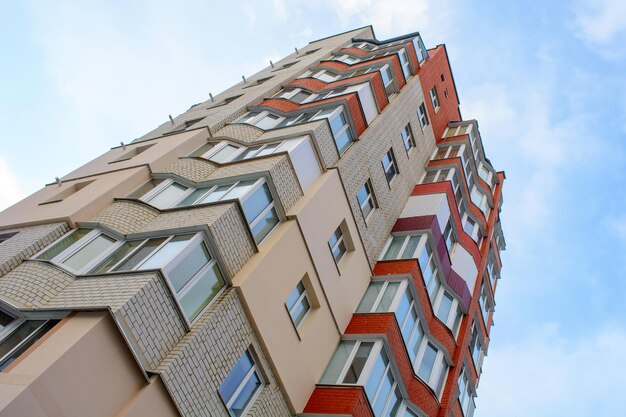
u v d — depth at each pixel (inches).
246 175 496.1
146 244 412.5
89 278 371.2
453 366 658.2
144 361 323.6
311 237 515.2
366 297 616.4
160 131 791.7
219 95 979.3
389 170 776.3
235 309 399.2
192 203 499.2
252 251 443.2
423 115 994.1
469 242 879.1
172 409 328.5
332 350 523.2
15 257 406.9
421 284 646.5
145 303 331.0
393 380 534.3
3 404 246.7
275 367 424.2
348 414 428.8
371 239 655.8
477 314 852.6
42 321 334.3
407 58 987.9
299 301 499.8
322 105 694.5
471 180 1063.6
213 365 363.9
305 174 555.2
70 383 279.3
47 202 534.3
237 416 387.5
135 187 521.3
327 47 1111.0
